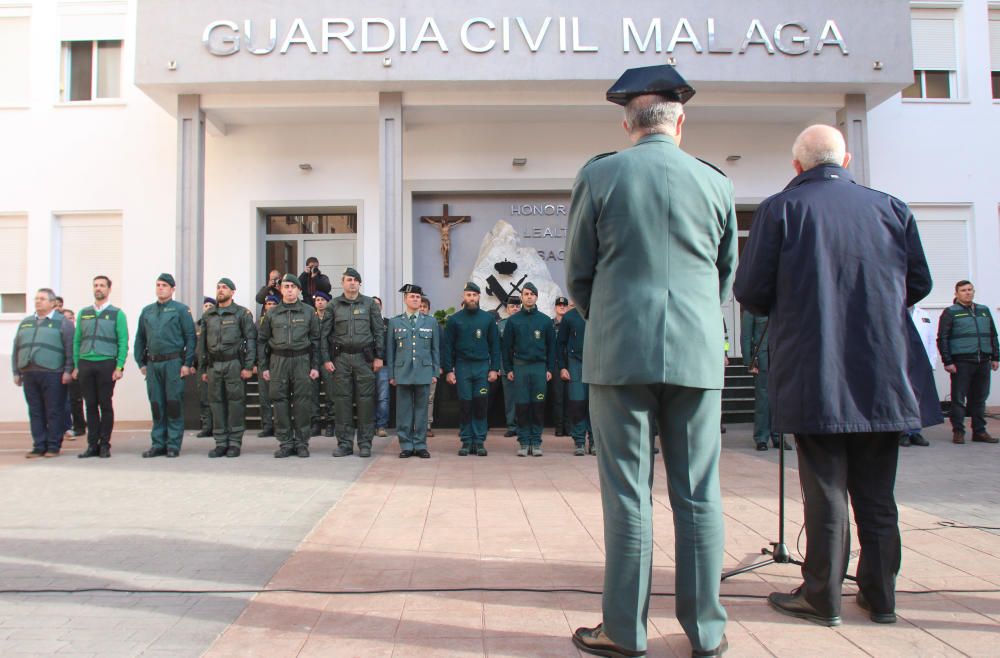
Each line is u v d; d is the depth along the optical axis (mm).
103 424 8430
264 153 13102
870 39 11000
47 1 13023
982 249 13109
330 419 10430
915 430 3002
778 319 3172
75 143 12930
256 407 11656
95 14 13047
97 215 13000
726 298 2967
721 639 2705
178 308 8469
